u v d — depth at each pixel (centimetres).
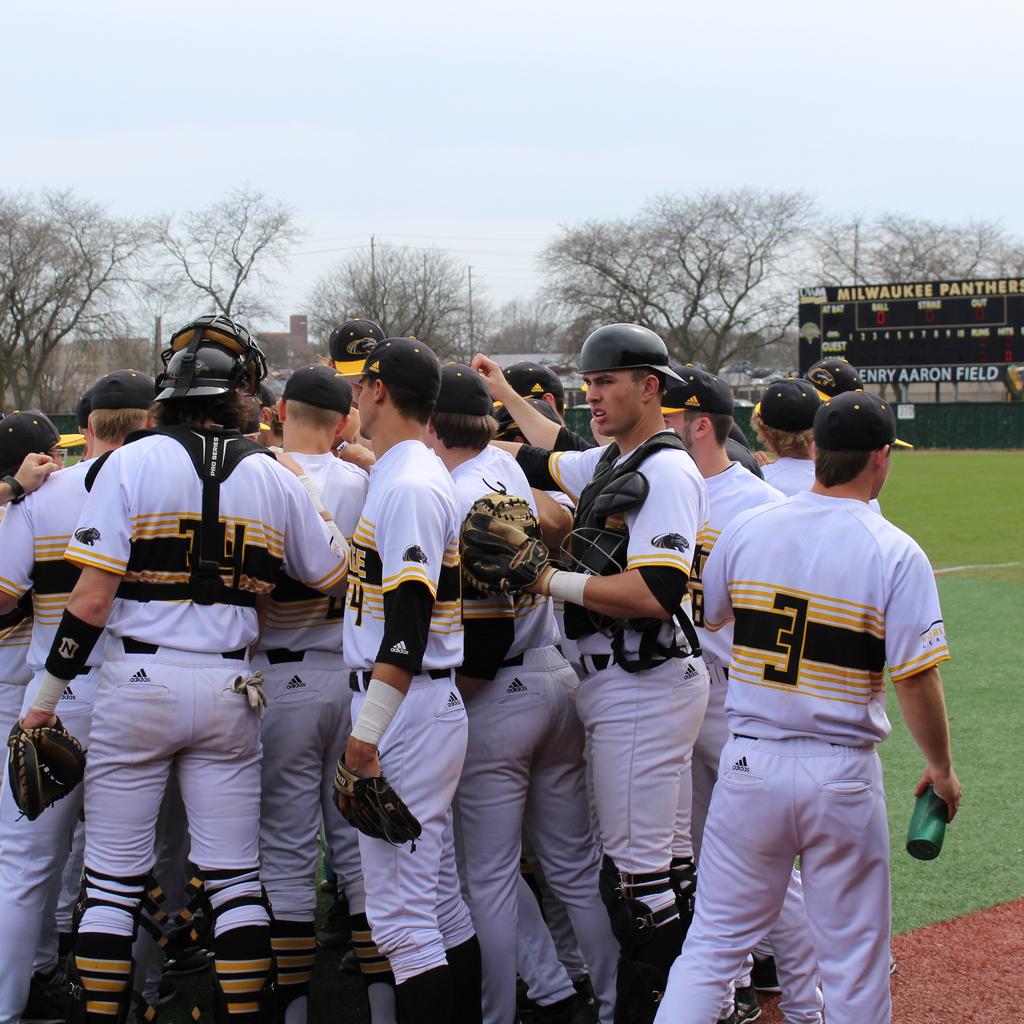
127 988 313
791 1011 348
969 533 1728
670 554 315
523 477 372
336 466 389
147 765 321
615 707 332
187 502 321
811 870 293
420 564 301
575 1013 371
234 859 329
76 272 4941
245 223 5166
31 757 307
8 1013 335
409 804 314
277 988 349
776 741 291
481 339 7444
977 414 4238
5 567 356
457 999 329
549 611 360
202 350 339
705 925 297
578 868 363
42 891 345
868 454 294
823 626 288
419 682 316
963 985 385
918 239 6694
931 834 284
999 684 788
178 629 321
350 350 455
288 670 365
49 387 5519
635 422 338
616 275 5750
